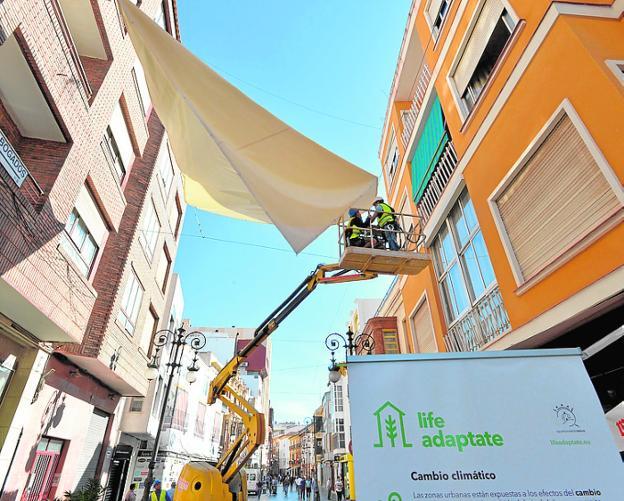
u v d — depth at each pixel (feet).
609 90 14.64
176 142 20.65
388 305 47.42
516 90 20.33
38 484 30.40
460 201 28.53
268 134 16.12
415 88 46.34
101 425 42.98
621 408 12.01
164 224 54.39
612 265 13.89
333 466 135.64
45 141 25.99
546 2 18.39
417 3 36.06
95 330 33.78
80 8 29.58
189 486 24.39
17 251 20.38
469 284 26.99
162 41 15.71
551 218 17.79
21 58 20.80
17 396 26.17
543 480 9.67
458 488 9.59
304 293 25.43
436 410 10.51
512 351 11.37
